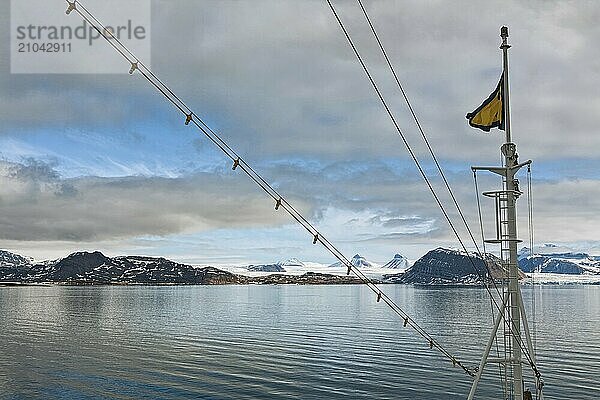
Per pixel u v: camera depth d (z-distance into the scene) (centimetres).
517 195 2392
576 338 12300
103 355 10381
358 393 7062
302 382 7712
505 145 2452
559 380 7525
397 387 7331
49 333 14388
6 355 10462
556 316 19388
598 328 14662
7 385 7819
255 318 19038
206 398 6962
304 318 18988
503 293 2388
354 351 10575
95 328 15725
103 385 7769
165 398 7012
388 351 10550
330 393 7075
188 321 17950
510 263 2384
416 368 8638
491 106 2552
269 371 8538
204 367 8956
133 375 8388
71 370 8862
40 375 8481
